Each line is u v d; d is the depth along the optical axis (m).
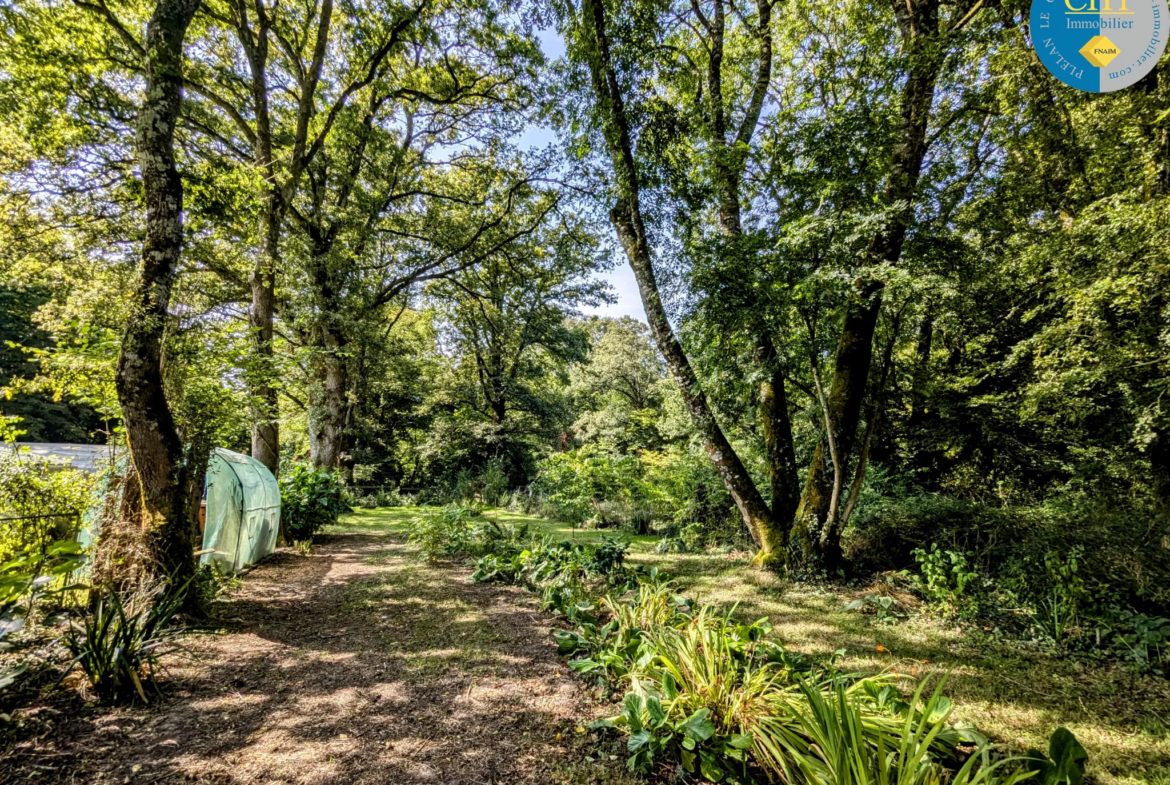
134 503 4.17
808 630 4.41
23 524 4.00
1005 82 6.64
